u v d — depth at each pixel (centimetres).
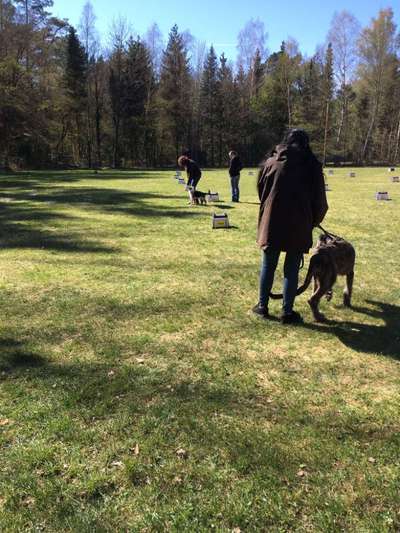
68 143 5600
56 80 4262
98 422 308
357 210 1299
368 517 232
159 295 563
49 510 236
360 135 6125
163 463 270
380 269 677
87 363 389
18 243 847
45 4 4288
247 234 937
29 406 325
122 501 242
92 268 681
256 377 370
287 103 5903
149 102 5488
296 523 228
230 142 5966
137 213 1214
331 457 274
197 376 370
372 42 5381
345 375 375
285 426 304
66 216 1159
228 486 252
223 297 559
